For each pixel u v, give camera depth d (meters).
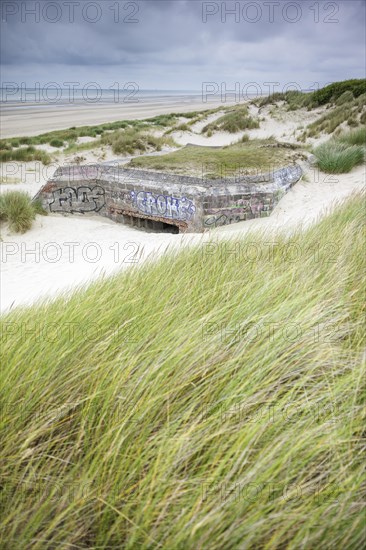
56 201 13.44
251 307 2.49
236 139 26.98
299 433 1.53
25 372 1.96
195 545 1.25
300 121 28.00
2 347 2.33
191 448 1.51
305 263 3.34
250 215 10.84
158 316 2.54
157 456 1.49
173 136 28.00
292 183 12.34
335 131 22.16
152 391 1.75
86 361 2.07
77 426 1.76
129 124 33.66
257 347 2.07
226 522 1.28
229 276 3.22
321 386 1.79
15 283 7.36
